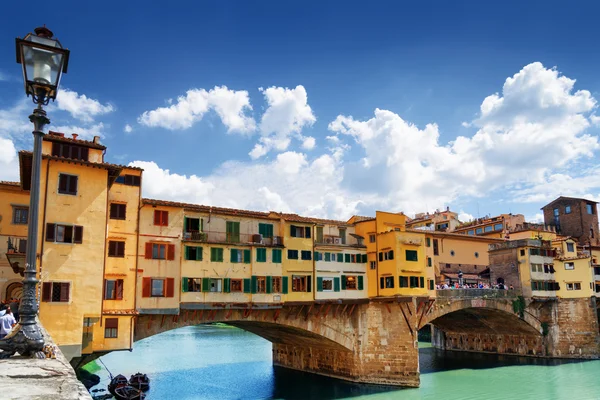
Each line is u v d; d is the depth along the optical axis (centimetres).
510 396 5066
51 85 1146
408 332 5478
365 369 5619
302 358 6438
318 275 5378
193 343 9581
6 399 688
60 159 3344
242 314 4853
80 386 790
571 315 7481
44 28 1173
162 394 5103
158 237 4241
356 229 6047
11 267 3766
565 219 9875
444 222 10425
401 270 5519
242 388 5403
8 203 3844
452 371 6531
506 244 7612
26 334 1071
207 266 4500
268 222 5088
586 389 5359
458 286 6906
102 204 3478
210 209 4678
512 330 7775
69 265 3294
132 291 3950
